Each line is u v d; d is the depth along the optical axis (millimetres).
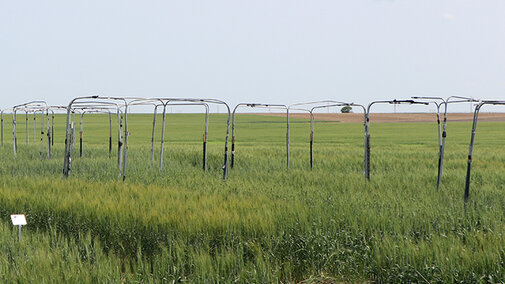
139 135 83938
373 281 10641
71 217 13781
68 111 21859
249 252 11391
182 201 14250
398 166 27656
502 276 9203
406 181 20703
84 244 11672
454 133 83000
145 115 159375
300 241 11367
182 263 10156
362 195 16281
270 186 18641
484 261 9398
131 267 12211
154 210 12719
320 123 118875
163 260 10211
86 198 14891
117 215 12930
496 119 127312
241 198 15102
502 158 32562
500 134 79188
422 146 53969
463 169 26266
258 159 31594
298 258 11352
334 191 17562
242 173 24781
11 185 18219
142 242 12328
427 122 119000
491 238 10812
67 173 22062
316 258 11148
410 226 11867
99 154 36781
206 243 11242
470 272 9242
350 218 12000
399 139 70250
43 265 9883
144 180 21688
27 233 13242
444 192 17906
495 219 12562
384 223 11922
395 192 17328
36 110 35625
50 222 14148
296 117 146250
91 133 89750
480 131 87500
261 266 9945
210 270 9602
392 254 10141
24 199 15227
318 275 10938
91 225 13266
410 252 9984
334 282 10883
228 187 18516
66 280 9180
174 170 25172
